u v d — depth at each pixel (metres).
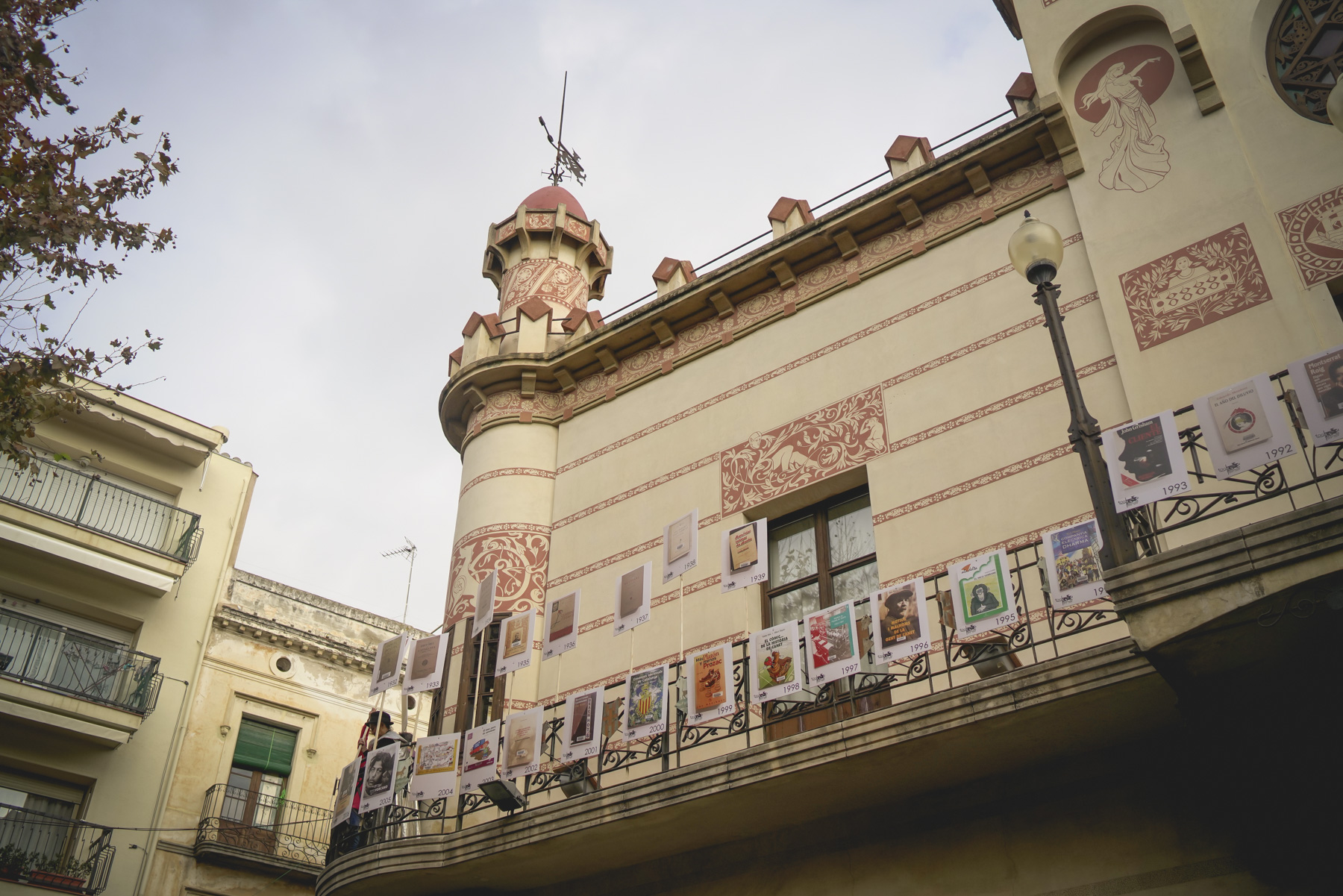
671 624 11.20
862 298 11.75
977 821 8.29
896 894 8.36
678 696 9.49
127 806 17.30
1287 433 6.84
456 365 15.15
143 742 17.91
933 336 10.92
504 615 12.41
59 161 9.21
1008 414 9.96
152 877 17.09
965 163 11.27
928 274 11.34
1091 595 7.50
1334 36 9.55
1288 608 6.27
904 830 8.60
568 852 9.70
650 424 12.90
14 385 9.18
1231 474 6.94
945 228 11.45
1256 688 6.91
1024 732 7.77
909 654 8.19
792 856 9.07
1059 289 7.79
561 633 10.83
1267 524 6.45
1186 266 9.42
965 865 8.16
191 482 20.52
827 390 11.44
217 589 19.95
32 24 8.92
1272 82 9.75
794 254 12.35
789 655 8.81
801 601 10.67
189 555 19.33
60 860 16.11
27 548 17.66
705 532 11.55
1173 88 10.28
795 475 11.16
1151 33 10.65
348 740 20.55
